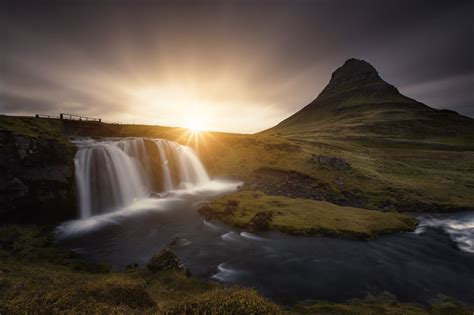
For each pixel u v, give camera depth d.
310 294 19.92
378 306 17.52
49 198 37.69
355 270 23.98
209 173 74.62
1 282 12.53
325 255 26.94
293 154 76.81
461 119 199.62
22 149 36.84
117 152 54.31
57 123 71.25
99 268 23.36
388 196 49.56
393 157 101.44
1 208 32.66
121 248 29.39
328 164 67.00
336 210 39.75
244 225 34.00
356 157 86.00
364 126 194.50
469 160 95.19
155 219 39.97
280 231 32.44
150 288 16.70
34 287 12.40
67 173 41.41
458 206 45.19
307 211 38.66
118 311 9.75
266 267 24.44
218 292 10.15
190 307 9.19
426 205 45.50
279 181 60.34
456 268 24.75
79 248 29.44
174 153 70.44
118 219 40.03
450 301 19.02
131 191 52.78
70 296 10.33
